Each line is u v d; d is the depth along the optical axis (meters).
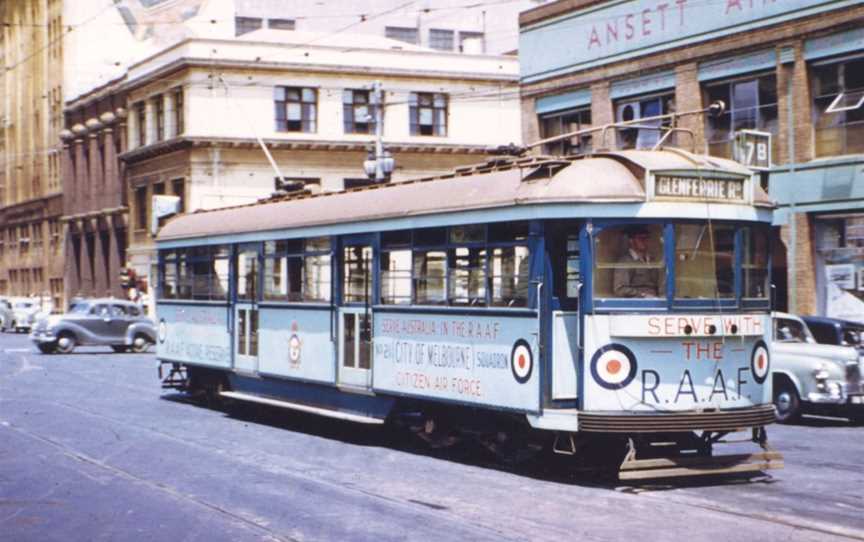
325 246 16.48
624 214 11.97
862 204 22.84
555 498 11.48
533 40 31.06
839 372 17.78
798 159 24.00
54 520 10.51
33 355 37.41
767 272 12.95
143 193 55.03
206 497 11.62
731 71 25.28
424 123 52.38
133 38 63.47
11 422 18.42
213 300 20.25
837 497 11.55
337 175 51.06
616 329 11.85
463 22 66.62
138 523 10.34
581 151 29.89
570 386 12.23
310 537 9.68
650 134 27.56
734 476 12.89
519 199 12.42
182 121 50.03
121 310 39.12
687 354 12.09
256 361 18.58
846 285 23.47
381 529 9.98
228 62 49.16
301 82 50.44
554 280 12.27
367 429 17.58
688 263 12.24
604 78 28.61
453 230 13.70
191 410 20.52
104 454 14.80
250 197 49.78
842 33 22.86
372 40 54.56
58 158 69.50
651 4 27.19
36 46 73.56
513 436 13.23
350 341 15.92
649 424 11.81
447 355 13.73
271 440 16.27
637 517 10.47
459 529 9.95
